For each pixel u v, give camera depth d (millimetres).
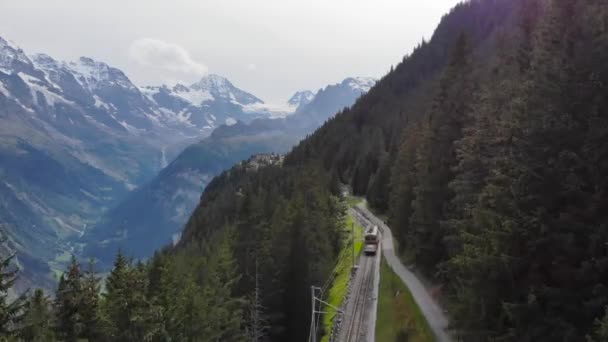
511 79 39562
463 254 35031
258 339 55156
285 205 73812
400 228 69938
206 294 48438
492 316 27531
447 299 46188
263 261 60625
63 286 32250
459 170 45250
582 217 24141
